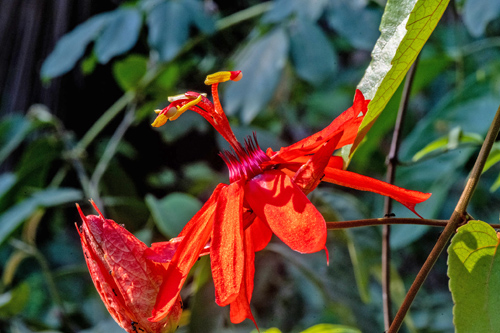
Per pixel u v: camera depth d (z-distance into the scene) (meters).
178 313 0.41
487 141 0.39
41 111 0.84
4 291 0.85
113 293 0.40
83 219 0.41
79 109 0.96
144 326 0.40
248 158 0.41
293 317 1.01
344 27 0.70
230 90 0.71
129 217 0.81
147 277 0.40
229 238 0.39
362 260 0.59
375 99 0.39
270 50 0.70
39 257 0.76
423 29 0.39
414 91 0.75
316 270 0.70
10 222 0.70
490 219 0.96
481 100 0.68
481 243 0.38
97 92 0.96
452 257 0.38
